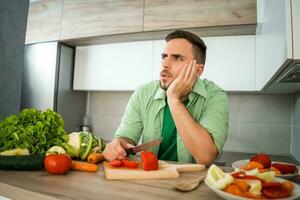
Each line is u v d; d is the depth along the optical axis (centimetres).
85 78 206
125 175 67
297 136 160
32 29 210
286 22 64
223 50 162
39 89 206
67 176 68
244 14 149
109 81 196
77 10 193
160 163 82
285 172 72
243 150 186
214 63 163
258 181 49
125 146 92
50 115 87
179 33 105
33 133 81
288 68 74
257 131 184
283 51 68
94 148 89
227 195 46
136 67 188
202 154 85
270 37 96
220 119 98
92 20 187
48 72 204
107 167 75
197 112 108
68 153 85
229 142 189
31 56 212
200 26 156
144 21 171
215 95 108
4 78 119
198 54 105
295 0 64
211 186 50
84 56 208
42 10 207
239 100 189
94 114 235
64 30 196
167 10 166
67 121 214
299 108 154
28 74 212
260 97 184
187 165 79
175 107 91
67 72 211
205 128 93
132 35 181
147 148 93
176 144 107
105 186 60
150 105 115
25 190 56
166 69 103
